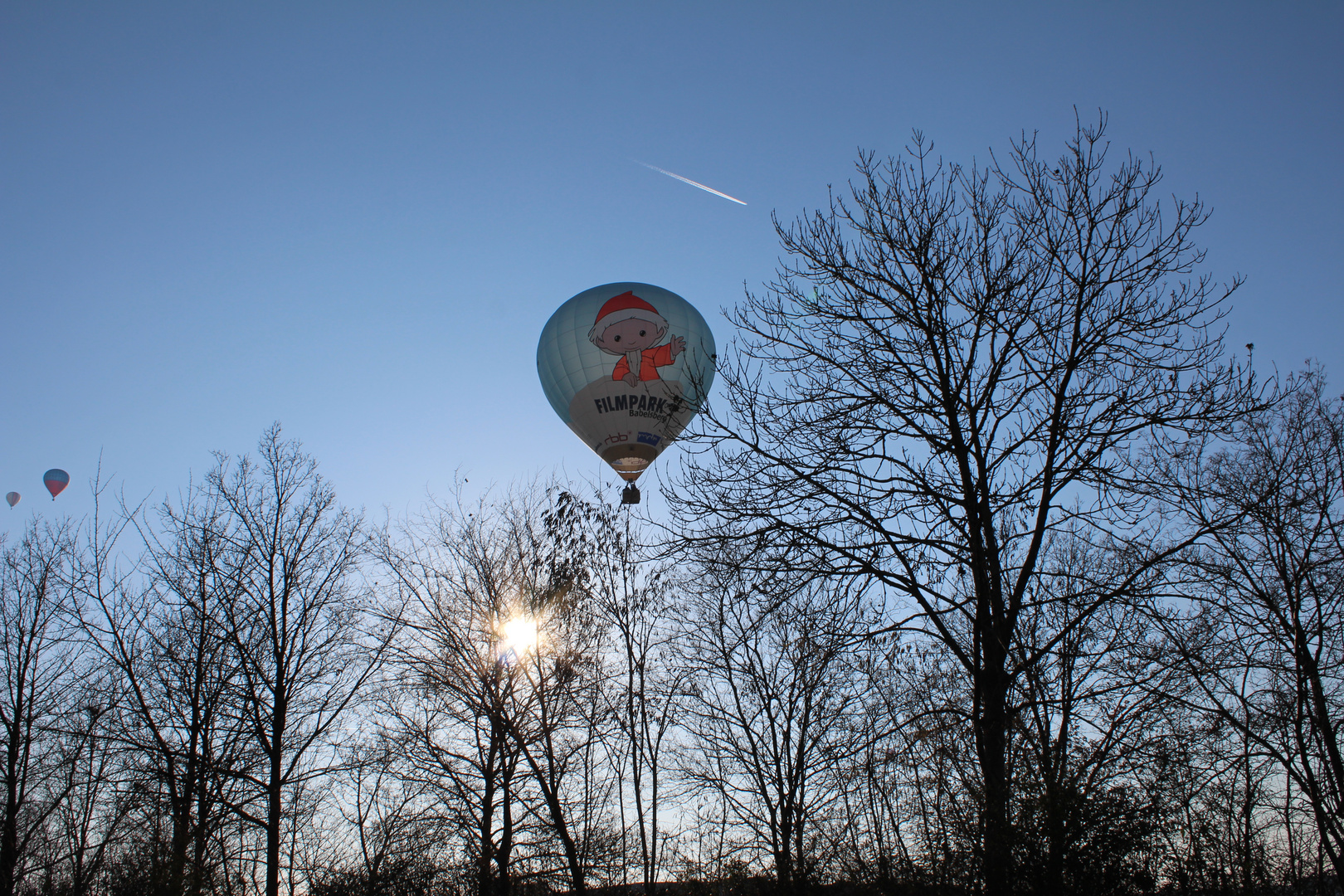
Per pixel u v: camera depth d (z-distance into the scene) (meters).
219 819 17.72
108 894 20.78
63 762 19.53
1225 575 12.24
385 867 19.42
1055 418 10.99
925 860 12.47
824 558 11.25
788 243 12.95
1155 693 10.65
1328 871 17.62
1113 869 9.64
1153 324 11.29
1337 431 16.67
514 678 18.94
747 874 18.78
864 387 11.91
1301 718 15.88
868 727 15.96
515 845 18.34
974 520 11.08
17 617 20.22
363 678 18.97
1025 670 10.97
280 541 19.98
